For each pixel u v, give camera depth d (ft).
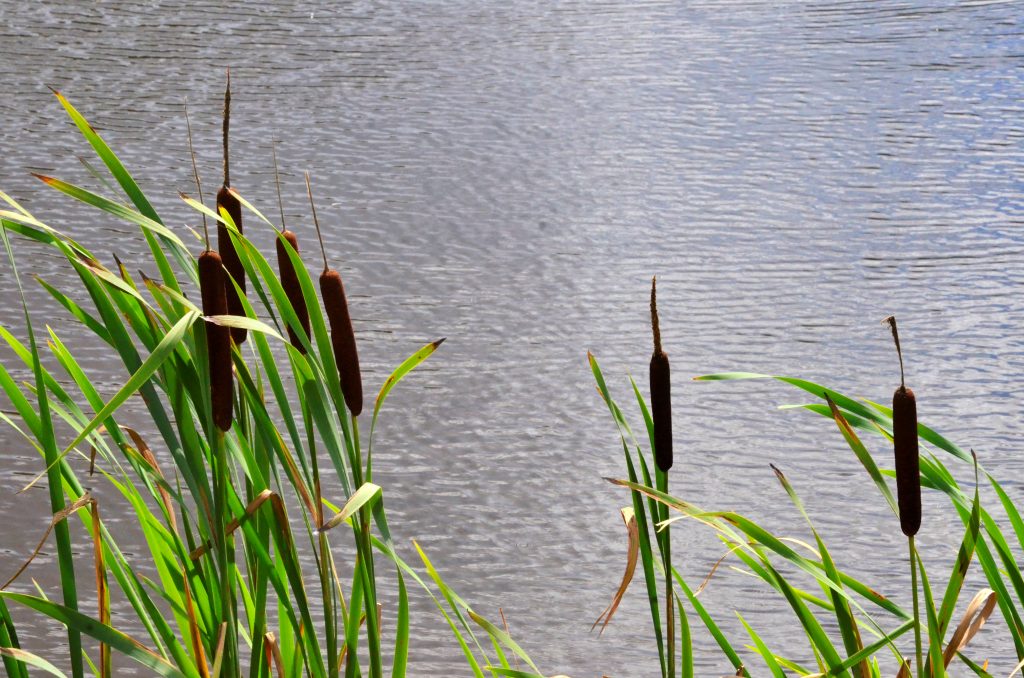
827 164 45.37
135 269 37.29
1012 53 57.16
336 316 11.99
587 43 61.57
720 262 37.76
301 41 62.34
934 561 23.44
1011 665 20.63
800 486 26.18
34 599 11.83
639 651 21.04
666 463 12.37
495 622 21.89
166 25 64.90
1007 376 30.53
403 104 53.06
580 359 32.07
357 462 12.17
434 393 30.42
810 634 12.64
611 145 47.85
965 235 39.06
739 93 53.36
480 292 36.11
